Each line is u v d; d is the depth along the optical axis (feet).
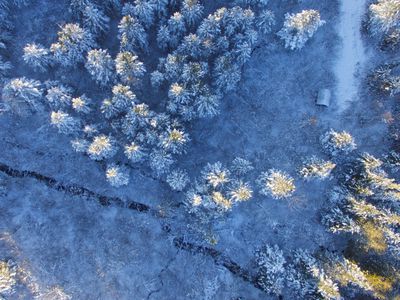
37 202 149.28
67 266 147.02
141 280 148.36
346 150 146.61
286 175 147.43
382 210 138.31
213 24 134.92
